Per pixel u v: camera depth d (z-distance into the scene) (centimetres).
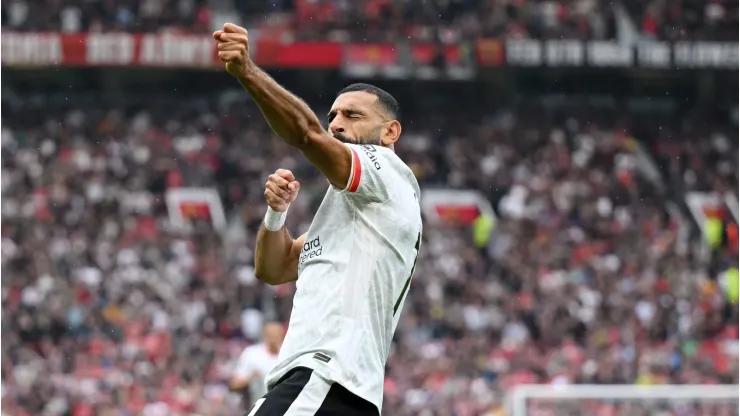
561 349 4869
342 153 948
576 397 2883
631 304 5488
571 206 6588
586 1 7538
